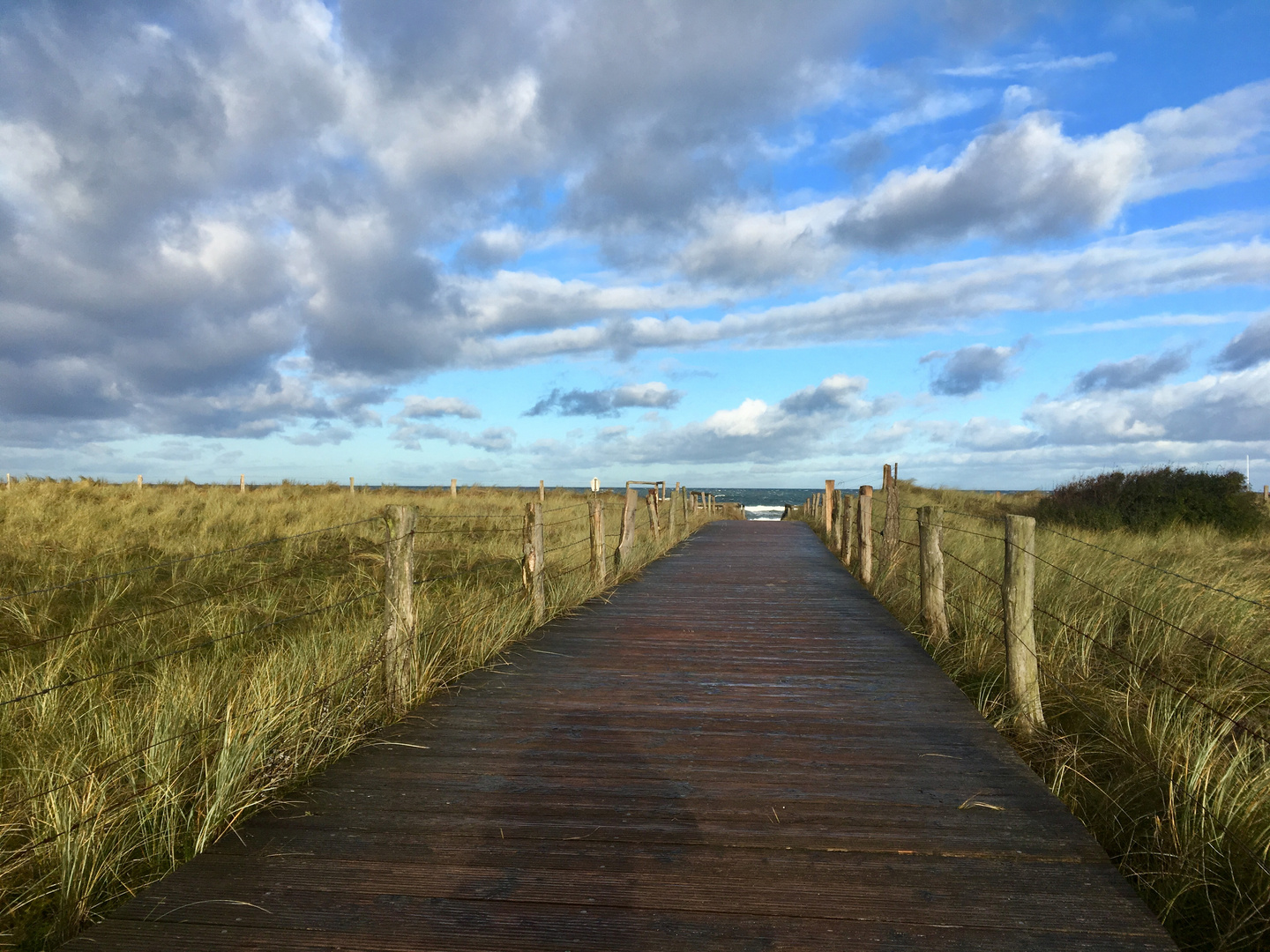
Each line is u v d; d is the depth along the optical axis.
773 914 2.44
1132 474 15.33
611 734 4.21
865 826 3.07
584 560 11.26
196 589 7.98
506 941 2.30
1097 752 4.00
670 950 2.26
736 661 5.88
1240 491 14.67
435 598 7.72
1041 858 2.81
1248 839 2.97
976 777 3.59
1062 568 7.87
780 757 3.86
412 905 2.49
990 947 2.28
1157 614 6.30
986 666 5.57
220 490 20.33
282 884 2.62
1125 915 2.45
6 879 2.79
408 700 4.62
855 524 12.12
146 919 2.42
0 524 10.18
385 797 3.35
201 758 3.42
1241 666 5.31
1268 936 2.50
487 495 27.16
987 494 25.55
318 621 6.96
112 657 5.66
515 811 3.21
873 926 2.38
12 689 4.48
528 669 5.63
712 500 33.47
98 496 16.38
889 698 4.91
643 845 2.91
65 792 3.16
